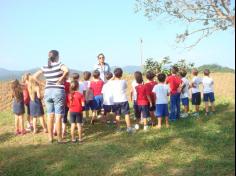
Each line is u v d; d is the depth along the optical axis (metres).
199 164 7.54
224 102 14.33
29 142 10.25
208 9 11.02
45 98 9.70
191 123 10.80
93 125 11.49
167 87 10.54
